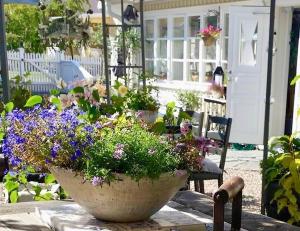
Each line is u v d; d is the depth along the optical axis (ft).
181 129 7.39
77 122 6.46
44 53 48.96
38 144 6.32
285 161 11.29
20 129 6.59
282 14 25.96
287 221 11.35
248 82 26.71
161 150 6.06
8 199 11.49
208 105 29.78
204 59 30.78
